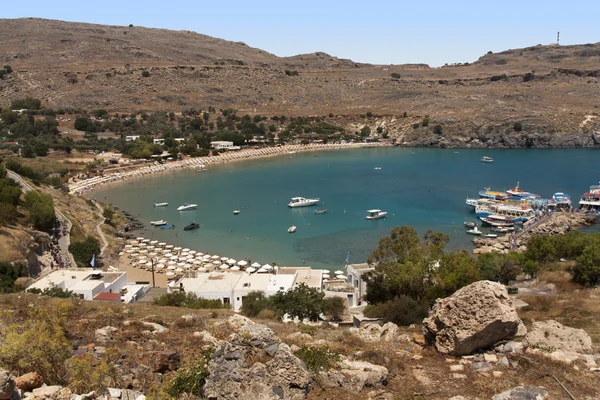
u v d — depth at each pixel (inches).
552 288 2333.9
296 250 4274.1
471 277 1982.0
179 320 1379.2
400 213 5492.1
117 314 1419.8
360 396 846.5
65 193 5511.8
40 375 846.5
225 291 2564.0
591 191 5974.4
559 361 979.9
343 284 2881.4
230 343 840.3
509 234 4510.3
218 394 789.2
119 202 6156.5
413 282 2033.7
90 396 800.3
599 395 869.2
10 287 2413.9
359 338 1179.9
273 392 778.2
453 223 5059.1
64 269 2832.2
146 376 940.0
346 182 7347.4
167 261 3850.9
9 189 4072.3
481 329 1007.6
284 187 7037.4
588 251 2417.6
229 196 6481.3
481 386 897.5
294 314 1941.4
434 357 1031.6
